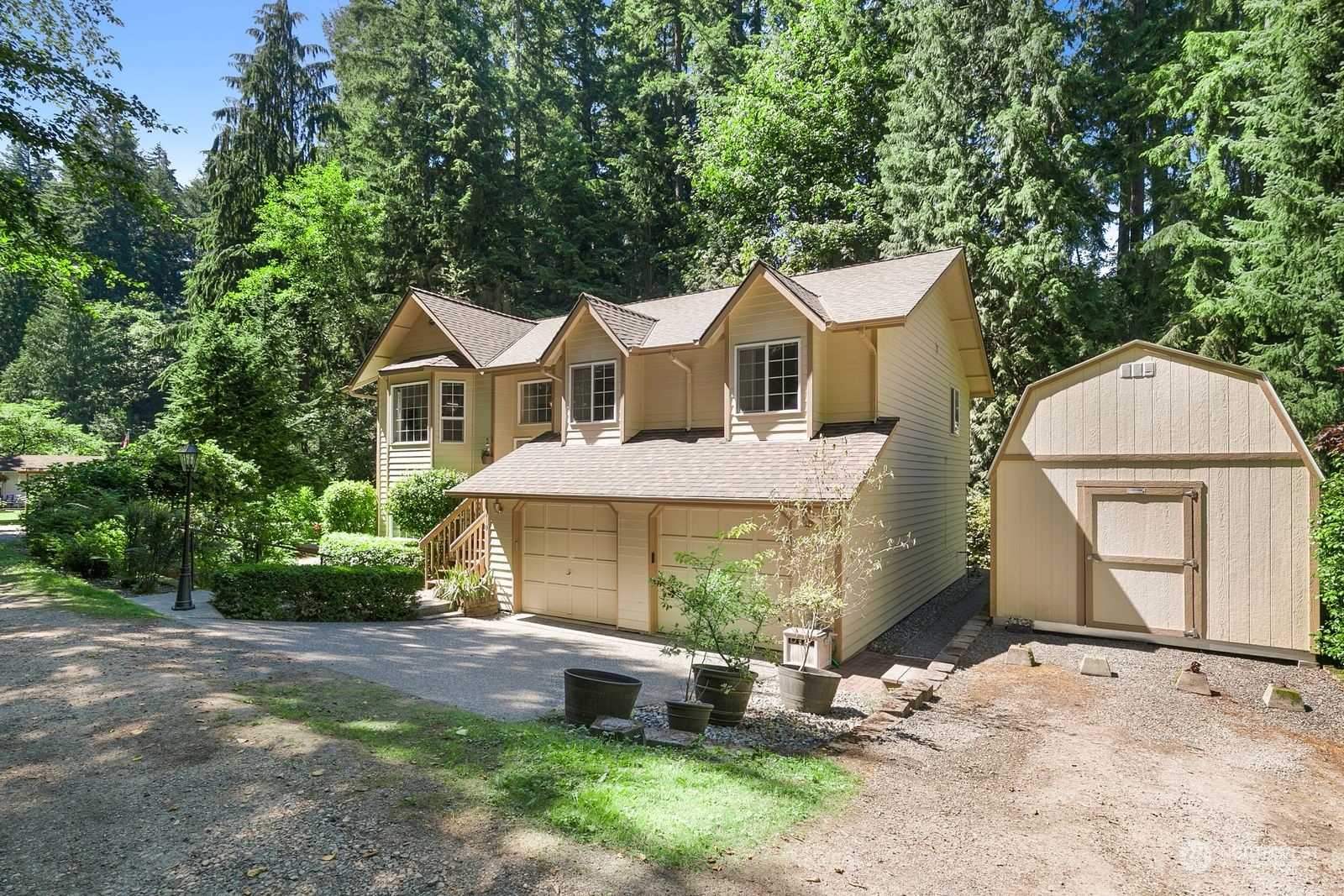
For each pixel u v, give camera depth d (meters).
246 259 33.44
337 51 39.25
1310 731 8.00
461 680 9.09
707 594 8.28
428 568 16.52
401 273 33.41
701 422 14.77
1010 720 8.34
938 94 24.30
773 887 4.35
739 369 13.69
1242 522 11.11
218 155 34.47
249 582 12.52
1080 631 12.34
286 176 33.38
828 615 10.00
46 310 56.06
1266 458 10.93
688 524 12.66
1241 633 11.05
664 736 6.91
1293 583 10.70
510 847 4.50
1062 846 5.30
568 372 16.23
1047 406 12.77
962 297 16.72
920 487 15.29
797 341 13.02
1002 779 6.59
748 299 13.62
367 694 7.78
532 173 37.69
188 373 22.03
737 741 7.35
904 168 24.84
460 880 4.12
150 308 59.25
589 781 5.55
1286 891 4.79
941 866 4.88
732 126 31.09
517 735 6.55
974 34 24.39
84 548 14.80
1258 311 17.44
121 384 58.34
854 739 7.57
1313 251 16.23
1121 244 28.20
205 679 8.02
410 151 33.50
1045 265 21.80
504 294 34.47
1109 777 6.71
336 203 32.53
